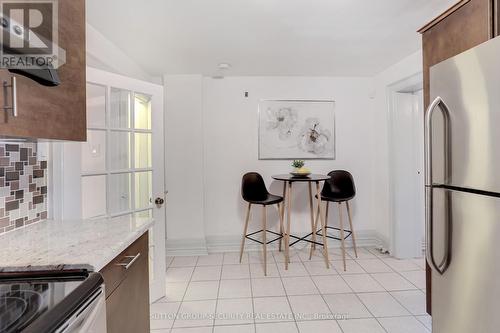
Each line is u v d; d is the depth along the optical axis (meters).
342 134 3.57
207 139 3.51
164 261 2.46
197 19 2.07
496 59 1.07
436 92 1.39
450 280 1.32
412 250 3.22
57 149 1.73
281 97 3.54
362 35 2.39
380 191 3.46
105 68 2.41
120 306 1.20
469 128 1.19
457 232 1.27
